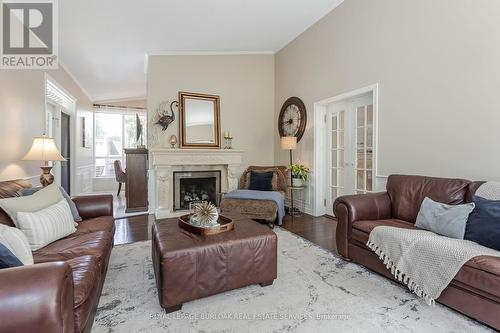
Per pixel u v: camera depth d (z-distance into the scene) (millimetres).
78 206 2611
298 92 4844
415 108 2922
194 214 2314
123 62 5109
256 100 5465
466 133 2486
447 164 2641
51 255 1718
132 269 2414
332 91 4066
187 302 1866
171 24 3922
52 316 922
